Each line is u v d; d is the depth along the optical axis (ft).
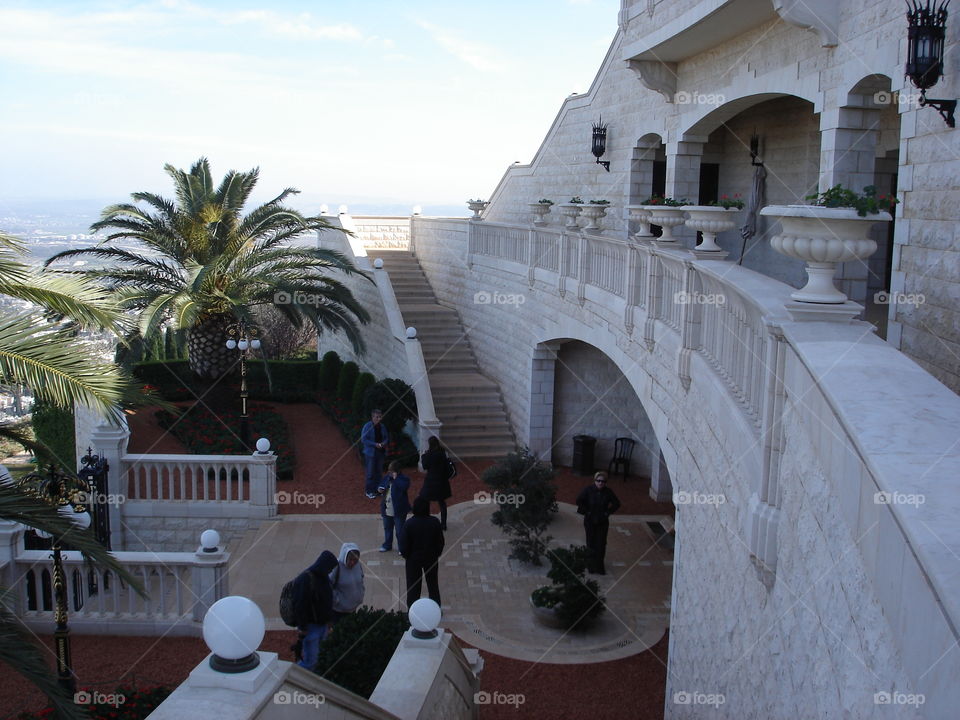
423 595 44.83
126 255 73.56
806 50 38.83
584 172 73.15
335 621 35.14
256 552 50.47
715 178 66.49
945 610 8.06
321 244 114.93
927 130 26.91
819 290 18.30
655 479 62.23
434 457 53.36
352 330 79.30
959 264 24.91
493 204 96.17
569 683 36.42
